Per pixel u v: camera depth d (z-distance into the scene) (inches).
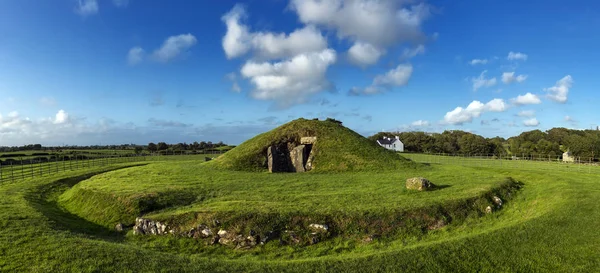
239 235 856.3
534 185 1381.6
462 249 711.7
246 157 1962.4
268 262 701.3
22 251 691.4
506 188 1264.8
